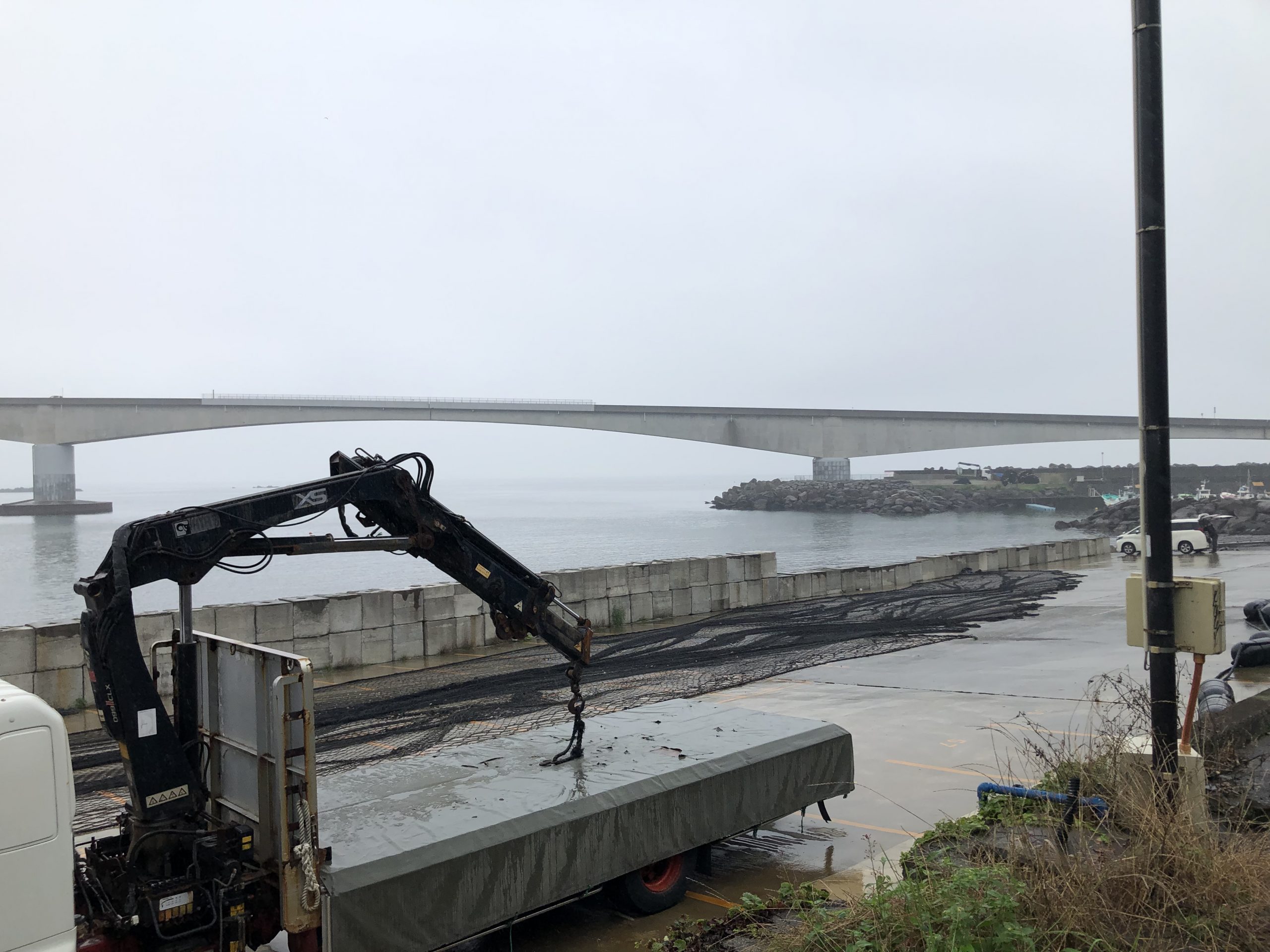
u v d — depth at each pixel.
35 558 75.69
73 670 14.05
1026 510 144.12
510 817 6.29
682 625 22.80
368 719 13.13
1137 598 7.19
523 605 7.75
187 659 6.13
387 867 5.58
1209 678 14.62
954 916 5.12
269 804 5.70
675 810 7.16
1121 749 7.25
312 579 61.00
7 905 4.48
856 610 24.83
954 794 9.71
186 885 5.36
